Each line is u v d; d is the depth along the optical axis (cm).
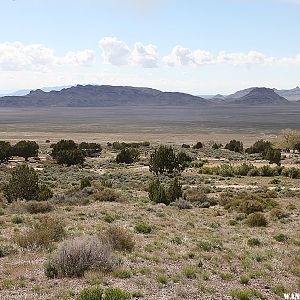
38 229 1905
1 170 6638
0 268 1409
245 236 2317
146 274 1405
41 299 1098
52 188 4703
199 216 3077
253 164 7900
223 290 1298
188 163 7788
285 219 2964
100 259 1409
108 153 10638
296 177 6350
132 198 3953
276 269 1612
